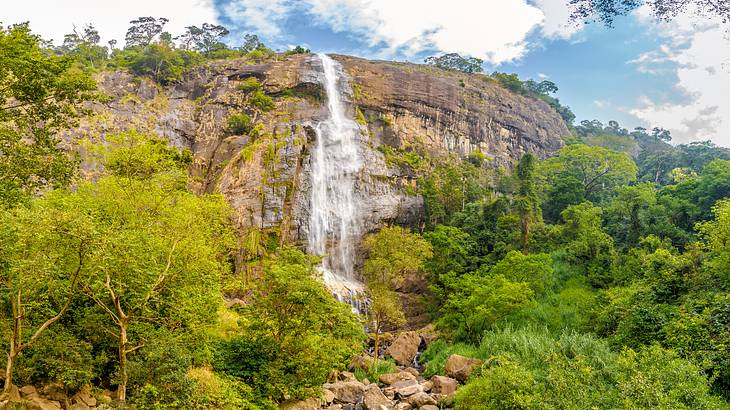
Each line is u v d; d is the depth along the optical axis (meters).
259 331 24.42
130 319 18.11
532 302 35.12
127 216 21.39
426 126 75.19
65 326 18.50
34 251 14.16
